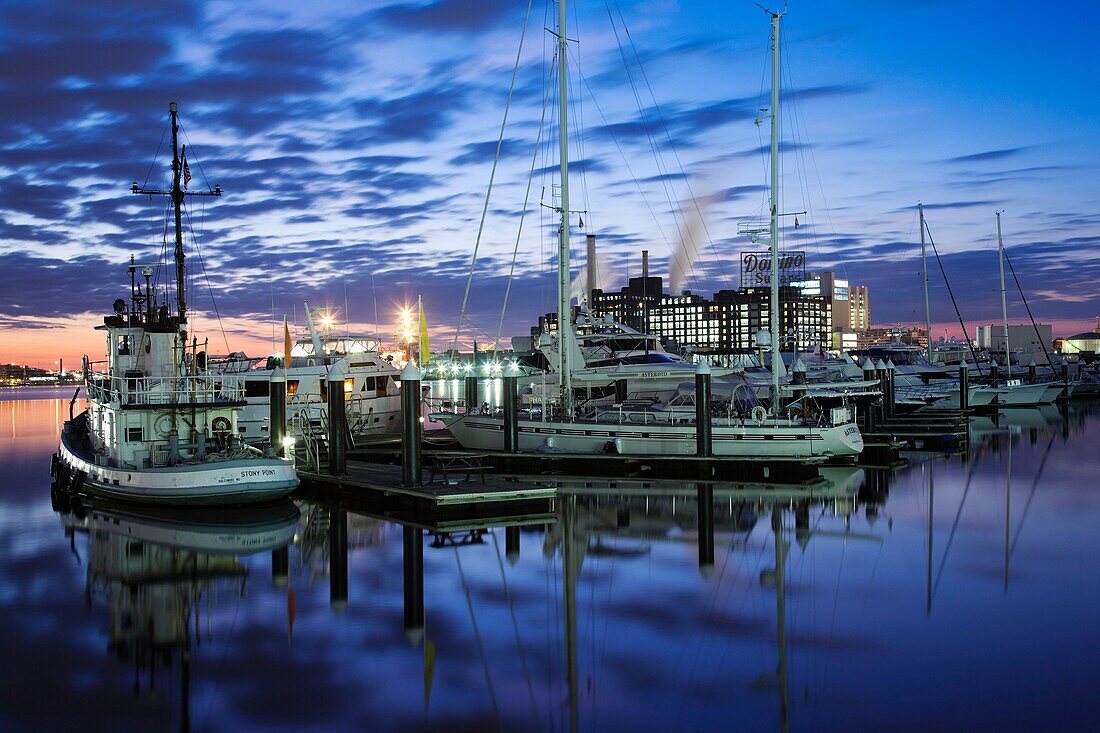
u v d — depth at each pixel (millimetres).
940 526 25672
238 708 12875
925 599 18000
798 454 35469
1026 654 14578
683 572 20422
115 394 29781
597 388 50500
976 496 31141
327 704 12984
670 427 36844
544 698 13070
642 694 13211
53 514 29109
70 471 32719
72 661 14930
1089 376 102500
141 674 14281
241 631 16422
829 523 26172
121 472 28500
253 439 41500
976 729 11750
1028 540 23672
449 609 17641
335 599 18453
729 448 36156
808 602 17797
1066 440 50594
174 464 28266
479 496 27016
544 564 21281
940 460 41906
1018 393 78938
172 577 20453
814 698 12859
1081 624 16188
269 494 27766
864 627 16188
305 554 22578
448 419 43781
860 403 51531
